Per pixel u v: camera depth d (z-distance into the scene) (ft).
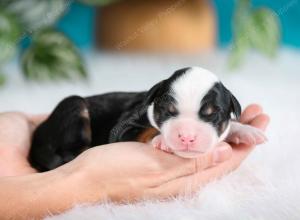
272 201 1.52
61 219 1.43
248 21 3.69
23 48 3.79
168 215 1.44
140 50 4.03
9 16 3.25
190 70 1.51
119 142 1.59
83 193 1.48
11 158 1.68
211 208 1.49
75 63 3.32
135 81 3.17
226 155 1.50
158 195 1.52
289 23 4.60
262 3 4.50
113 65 3.70
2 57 3.26
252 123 1.73
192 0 4.02
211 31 4.18
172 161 1.49
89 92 2.97
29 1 3.43
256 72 3.70
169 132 1.44
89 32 4.66
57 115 1.77
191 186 1.53
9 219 1.45
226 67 3.63
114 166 1.48
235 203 1.52
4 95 2.99
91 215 1.44
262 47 3.71
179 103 1.46
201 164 1.50
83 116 1.75
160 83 1.55
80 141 1.75
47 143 1.76
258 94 2.99
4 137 1.74
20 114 1.92
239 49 3.61
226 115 1.51
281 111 2.52
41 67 3.31
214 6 4.65
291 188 1.60
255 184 1.63
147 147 1.53
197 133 1.41
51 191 1.46
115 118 1.76
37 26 3.39
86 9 4.61
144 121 1.63
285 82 3.39
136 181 1.49
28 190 1.46
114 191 1.49
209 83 1.48
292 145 1.91
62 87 3.18
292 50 4.62
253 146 1.62
